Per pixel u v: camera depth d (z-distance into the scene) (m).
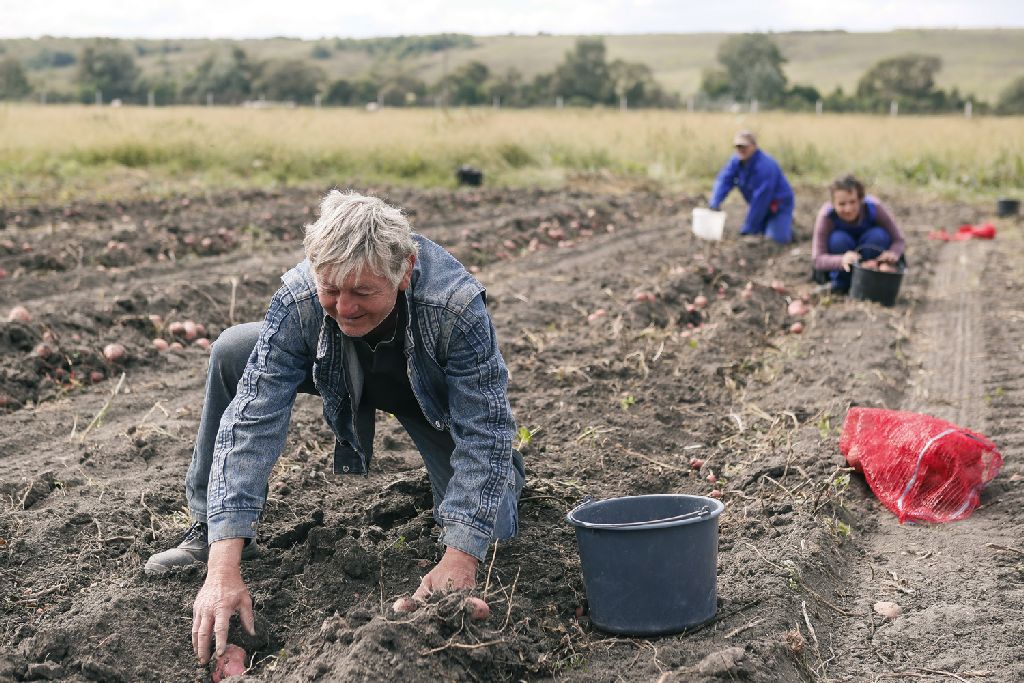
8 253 8.62
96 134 18.50
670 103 62.88
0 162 16.12
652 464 4.50
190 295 7.10
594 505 3.18
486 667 2.79
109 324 6.41
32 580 3.38
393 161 18.23
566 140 20.38
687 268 8.56
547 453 4.54
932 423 4.09
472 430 2.88
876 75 72.62
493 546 3.44
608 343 6.33
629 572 2.98
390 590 3.24
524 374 5.62
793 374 5.79
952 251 10.89
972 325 7.14
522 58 113.62
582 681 2.87
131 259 8.91
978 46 108.50
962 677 2.87
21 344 5.66
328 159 18.02
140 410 5.17
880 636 3.12
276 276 8.12
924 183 18.59
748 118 25.11
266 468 2.86
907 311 7.54
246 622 2.78
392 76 67.75
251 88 73.81
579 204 13.87
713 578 3.12
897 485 4.04
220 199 13.82
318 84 72.25
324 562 3.36
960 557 3.59
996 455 4.08
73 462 4.37
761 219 10.99
